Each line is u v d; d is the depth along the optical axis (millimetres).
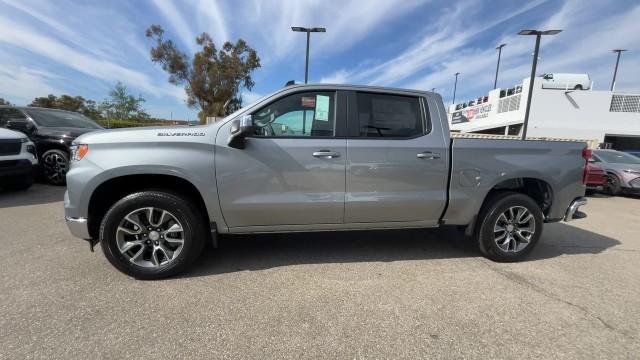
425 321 2615
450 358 2207
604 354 2289
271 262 3686
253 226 3383
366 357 2193
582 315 2762
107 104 36812
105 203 3311
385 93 3590
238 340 2324
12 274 3191
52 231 4438
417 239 4594
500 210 3752
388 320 2615
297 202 3340
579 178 3969
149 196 3082
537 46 15617
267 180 3281
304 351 2234
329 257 3875
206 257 3789
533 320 2672
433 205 3637
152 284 3088
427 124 3645
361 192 3471
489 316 2711
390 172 3494
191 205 3205
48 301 2732
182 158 3102
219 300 2840
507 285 3270
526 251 3871
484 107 30703
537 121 24219
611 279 3480
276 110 3383
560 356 2258
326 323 2553
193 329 2430
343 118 3455
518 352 2285
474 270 3615
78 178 3027
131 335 2338
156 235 3174
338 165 3389
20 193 6891
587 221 6207
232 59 31672
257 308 2734
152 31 30359
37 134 7637
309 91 3449
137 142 3078
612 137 25453
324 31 17672
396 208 3562
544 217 4047
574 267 3791
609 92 23812
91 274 3229
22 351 2141
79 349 2178
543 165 3830
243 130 3010
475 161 3672
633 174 9375
